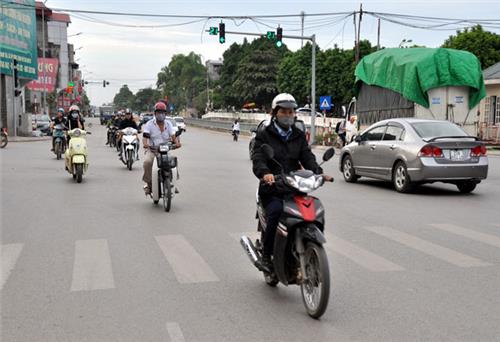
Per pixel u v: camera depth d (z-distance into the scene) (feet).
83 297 18.63
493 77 106.73
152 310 17.40
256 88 282.56
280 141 18.52
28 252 24.80
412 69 73.46
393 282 20.42
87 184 48.34
